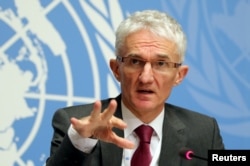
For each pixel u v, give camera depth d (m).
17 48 3.22
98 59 3.52
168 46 2.19
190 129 2.57
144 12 2.27
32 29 3.28
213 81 3.94
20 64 3.22
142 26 2.19
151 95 2.19
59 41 3.37
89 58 3.49
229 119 3.99
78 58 3.45
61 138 2.30
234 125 4.00
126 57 2.20
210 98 3.91
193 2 3.91
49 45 3.34
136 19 2.22
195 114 2.73
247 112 4.06
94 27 3.52
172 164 2.33
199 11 3.92
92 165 2.21
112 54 3.58
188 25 3.87
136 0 3.70
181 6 3.87
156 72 2.18
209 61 3.93
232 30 4.05
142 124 2.34
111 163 2.23
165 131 2.41
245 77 4.08
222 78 3.98
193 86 3.85
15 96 3.20
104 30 3.56
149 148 2.30
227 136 3.97
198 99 3.86
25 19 3.25
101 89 3.53
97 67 3.52
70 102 3.40
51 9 3.35
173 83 2.28
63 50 3.39
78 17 3.46
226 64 4.00
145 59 2.16
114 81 3.58
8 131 3.17
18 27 3.23
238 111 4.03
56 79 3.35
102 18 3.55
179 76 2.45
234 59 4.04
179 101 3.78
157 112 2.36
